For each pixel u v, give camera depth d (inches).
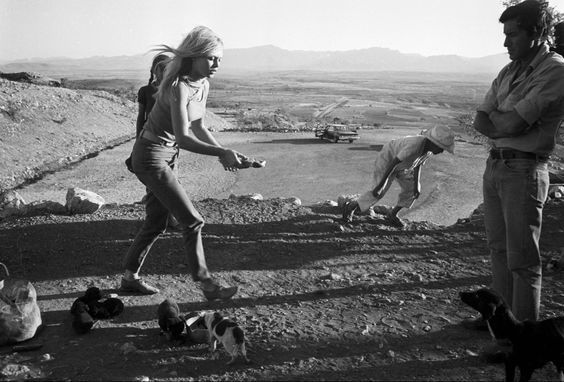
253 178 1103.6
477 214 319.0
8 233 265.0
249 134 1870.1
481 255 247.1
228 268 227.1
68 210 304.7
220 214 303.1
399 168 266.8
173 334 154.6
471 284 211.0
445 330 168.4
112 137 1702.8
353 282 213.5
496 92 151.8
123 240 254.7
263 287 207.9
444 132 252.5
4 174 1157.1
